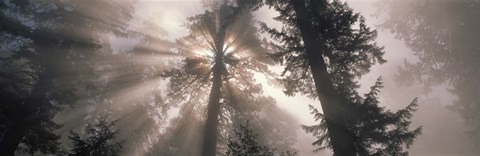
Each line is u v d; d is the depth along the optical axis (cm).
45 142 1731
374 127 1025
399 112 1020
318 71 1182
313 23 1263
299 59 1274
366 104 1052
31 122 1650
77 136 1216
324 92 1136
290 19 1316
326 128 1151
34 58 1803
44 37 1816
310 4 1269
